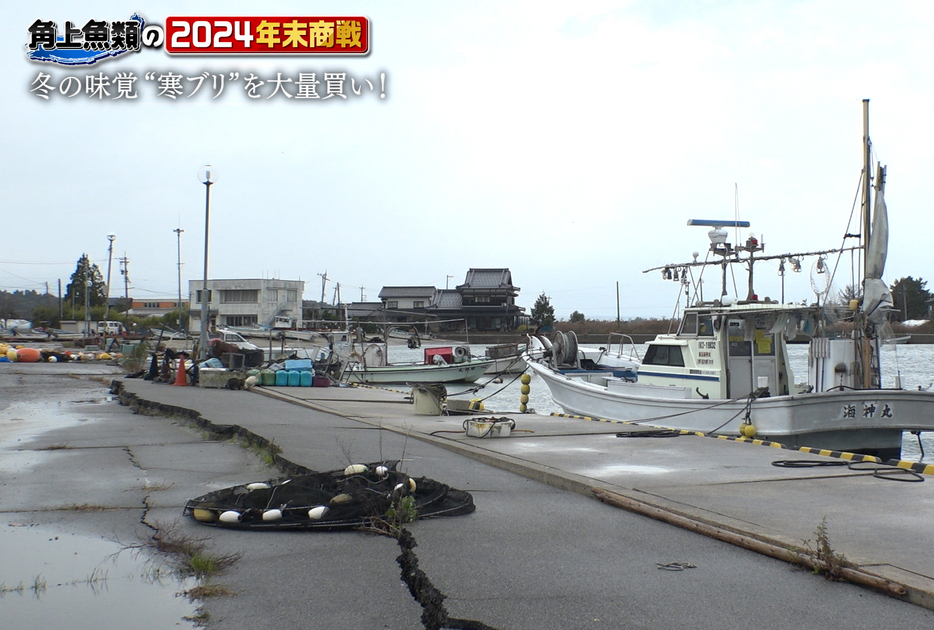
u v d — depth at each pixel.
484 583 4.17
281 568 4.52
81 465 7.87
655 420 12.96
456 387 31.75
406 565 4.57
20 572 4.44
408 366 31.52
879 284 11.88
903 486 6.55
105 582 4.28
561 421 12.05
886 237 11.94
